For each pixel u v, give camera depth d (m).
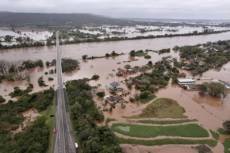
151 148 111.50
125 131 124.19
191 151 109.69
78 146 106.81
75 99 153.25
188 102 164.12
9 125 128.50
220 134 123.56
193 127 129.75
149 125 131.12
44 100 156.12
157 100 164.12
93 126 123.50
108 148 101.00
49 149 105.31
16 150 102.25
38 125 124.06
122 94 174.50
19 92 177.38
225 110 153.25
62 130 120.62
